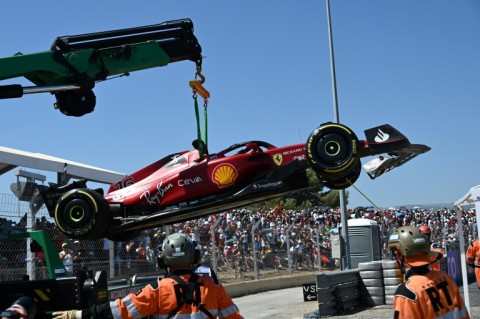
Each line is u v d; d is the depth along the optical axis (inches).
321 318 471.8
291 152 340.8
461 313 170.1
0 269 306.5
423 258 170.1
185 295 157.1
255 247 836.6
